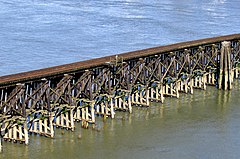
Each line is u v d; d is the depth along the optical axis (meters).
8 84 46.69
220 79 68.88
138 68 59.28
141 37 101.75
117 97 57.81
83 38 98.69
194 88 69.06
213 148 50.75
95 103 55.44
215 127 56.09
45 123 50.84
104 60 56.28
